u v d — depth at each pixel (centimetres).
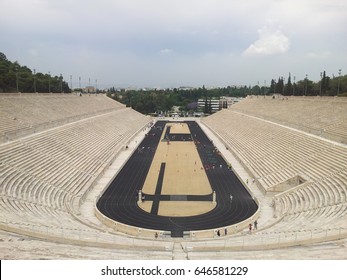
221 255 2683
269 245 2964
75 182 5747
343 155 5553
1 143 5888
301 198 4900
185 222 4703
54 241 3061
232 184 6481
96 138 9281
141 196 5712
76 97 13925
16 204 4128
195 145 10931
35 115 8550
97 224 4469
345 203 4153
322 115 8744
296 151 6925
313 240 3025
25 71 15212
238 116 14462
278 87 18762
